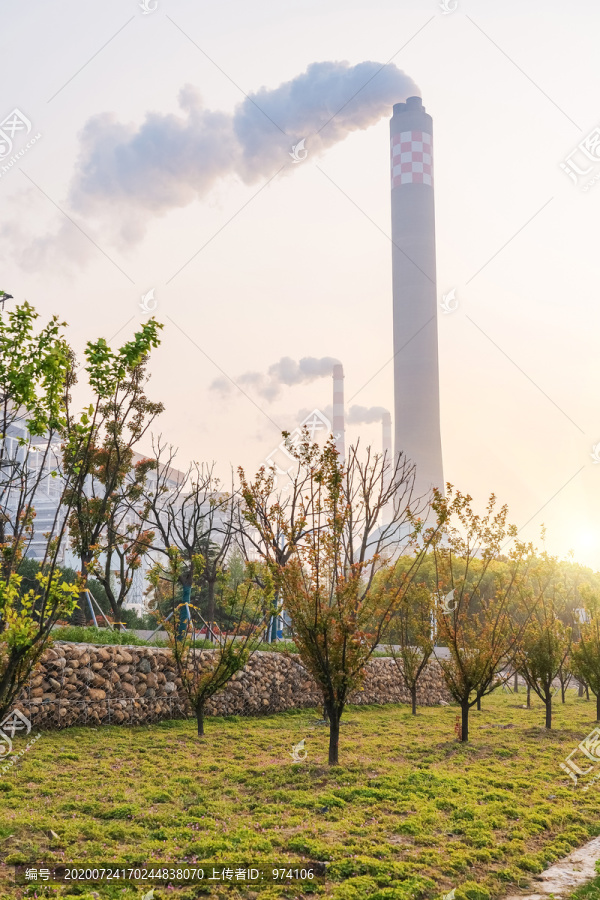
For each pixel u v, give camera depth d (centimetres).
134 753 1172
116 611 2409
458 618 1594
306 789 991
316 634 1181
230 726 1595
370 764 1152
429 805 909
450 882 662
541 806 934
